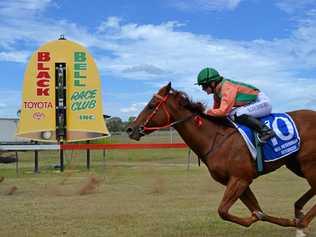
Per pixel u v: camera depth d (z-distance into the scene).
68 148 17.42
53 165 22.19
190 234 7.35
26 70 17.72
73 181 14.91
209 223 8.12
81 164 22.67
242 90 6.63
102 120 18.00
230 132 6.52
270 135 6.39
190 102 6.65
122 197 11.50
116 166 21.05
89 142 21.75
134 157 27.95
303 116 6.77
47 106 17.84
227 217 6.38
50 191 12.67
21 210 9.63
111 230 7.67
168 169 19.11
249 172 6.42
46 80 17.81
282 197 11.28
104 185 13.93
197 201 10.71
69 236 7.30
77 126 17.95
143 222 8.26
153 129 6.70
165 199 11.05
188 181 14.60
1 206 10.18
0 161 22.70
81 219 8.59
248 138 6.43
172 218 8.60
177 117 6.66
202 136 6.60
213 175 6.62
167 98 6.66
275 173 17.39
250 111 6.57
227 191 6.39
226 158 6.44
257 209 6.65
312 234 7.24
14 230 7.74
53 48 17.83
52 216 8.92
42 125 17.84
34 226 8.03
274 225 7.91
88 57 17.91
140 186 13.66
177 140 25.83
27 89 17.73
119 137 23.56
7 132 30.44
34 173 17.84
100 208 9.83
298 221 6.61
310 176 6.64
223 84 6.61
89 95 17.97
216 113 6.51
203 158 6.66
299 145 6.58
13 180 15.30
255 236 7.19
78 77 17.92
